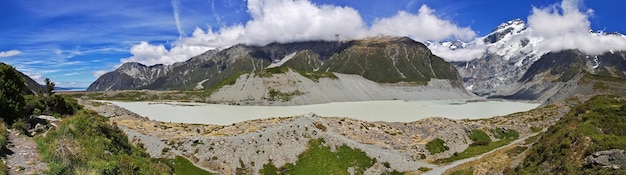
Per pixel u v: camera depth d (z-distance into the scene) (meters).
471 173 77.62
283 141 89.94
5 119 38.84
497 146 112.56
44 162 30.67
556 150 60.41
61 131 38.50
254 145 86.88
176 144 84.38
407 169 89.31
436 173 86.56
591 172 48.62
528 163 66.94
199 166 78.25
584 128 61.06
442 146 109.44
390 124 132.00
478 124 135.75
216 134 94.19
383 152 95.31
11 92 41.06
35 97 52.31
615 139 53.03
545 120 150.25
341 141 92.44
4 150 30.52
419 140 114.06
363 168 86.38
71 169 31.11
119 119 109.06
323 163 84.69
